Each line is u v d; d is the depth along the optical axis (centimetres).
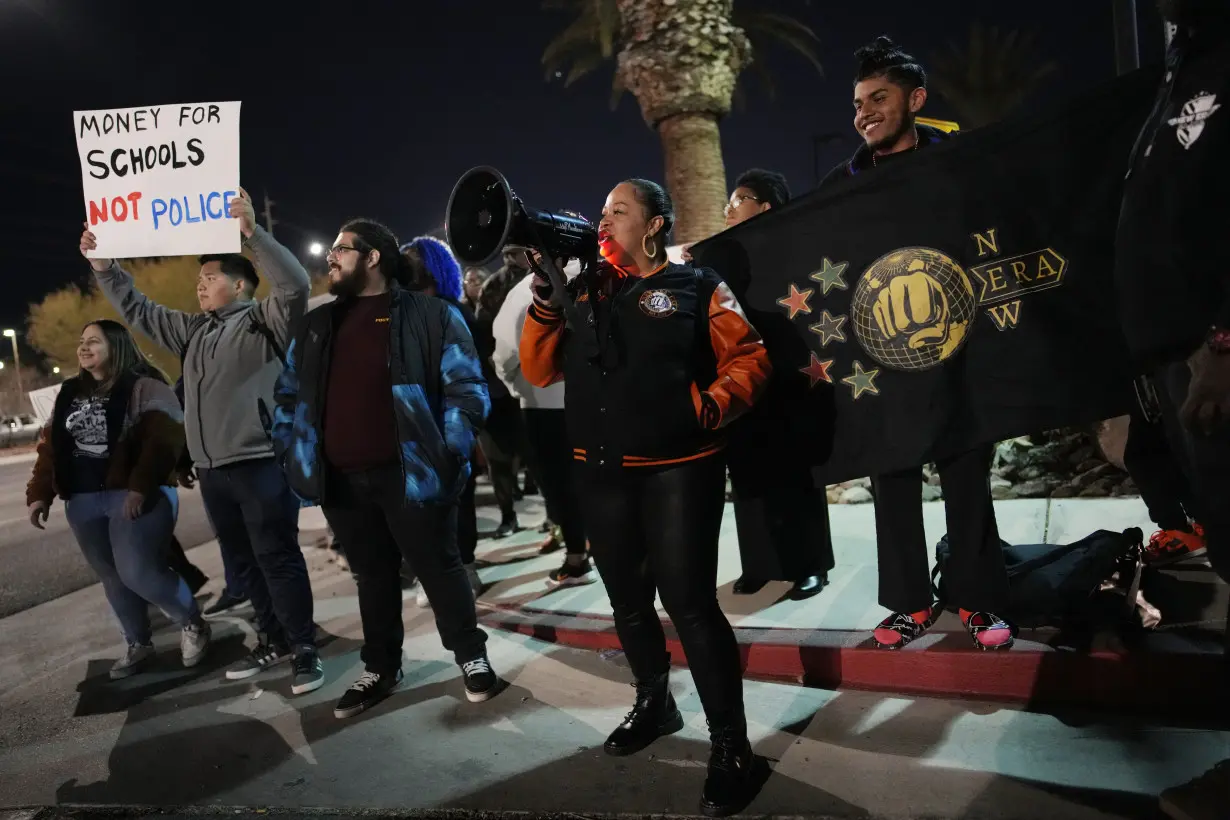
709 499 229
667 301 225
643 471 228
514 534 562
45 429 385
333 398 294
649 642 256
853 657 282
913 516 269
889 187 261
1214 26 167
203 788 262
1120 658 245
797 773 235
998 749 235
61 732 318
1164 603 272
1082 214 239
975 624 267
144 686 360
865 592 341
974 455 258
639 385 222
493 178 211
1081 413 242
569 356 239
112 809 256
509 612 388
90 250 347
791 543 338
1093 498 430
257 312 338
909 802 216
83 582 586
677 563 226
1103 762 223
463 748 271
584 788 239
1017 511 416
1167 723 238
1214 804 184
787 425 280
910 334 259
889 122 265
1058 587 260
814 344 274
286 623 337
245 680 354
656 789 235
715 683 226
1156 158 175
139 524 357
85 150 346
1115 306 237
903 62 262
